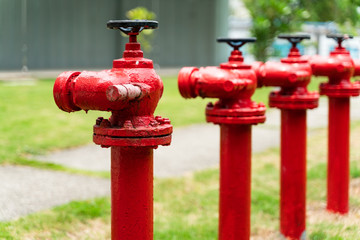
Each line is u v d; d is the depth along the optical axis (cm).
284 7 1884
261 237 396
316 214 429
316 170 585
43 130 782
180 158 677
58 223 395
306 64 335
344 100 413
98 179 541
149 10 2166
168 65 2270
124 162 200
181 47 2308
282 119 359
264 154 697
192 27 2338
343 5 850
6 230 366
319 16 1798
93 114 943
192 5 2323
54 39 1928
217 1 2389
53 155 662
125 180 201
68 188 499
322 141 774
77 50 2002
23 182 514
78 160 639
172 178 557
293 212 361
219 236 302
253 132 896
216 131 893
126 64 196
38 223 389
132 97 186
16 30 1811
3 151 638
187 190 521
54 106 978
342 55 388
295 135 354
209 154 707
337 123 415
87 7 2017
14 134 737
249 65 284
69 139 748
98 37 2062
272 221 438
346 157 418
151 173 205
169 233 394
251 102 288
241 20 3006
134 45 199
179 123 952
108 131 193
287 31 1917
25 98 1052
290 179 358
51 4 1906
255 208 468
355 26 849
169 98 1227
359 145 707
